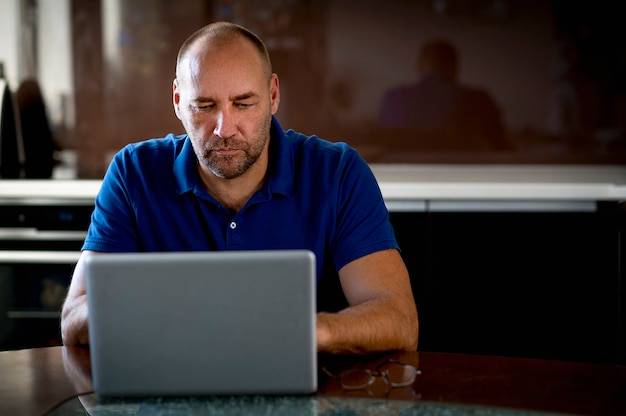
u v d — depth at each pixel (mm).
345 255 1898
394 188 2988
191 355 1308
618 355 2945
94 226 1960
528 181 3062
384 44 3529
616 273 2928
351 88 3564
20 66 3699
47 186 3107
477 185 2961
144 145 2014
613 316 2938
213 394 1327
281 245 1898
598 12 3420
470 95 3512
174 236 1916
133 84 3689
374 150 3574
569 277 2961
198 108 1732
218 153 1743
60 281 3137
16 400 1363
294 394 1354
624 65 3426
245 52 1729
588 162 3479
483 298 2998
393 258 1893
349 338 1562
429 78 3520
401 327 1664
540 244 2967
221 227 1899
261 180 1902
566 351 2977
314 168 1953
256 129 1749
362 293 1847
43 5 3678
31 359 1598
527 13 3453
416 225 2998
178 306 1294
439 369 1497
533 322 2984
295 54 3580
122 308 1297
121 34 3670
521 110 3490
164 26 3650
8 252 3129
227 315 1296
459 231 2986
